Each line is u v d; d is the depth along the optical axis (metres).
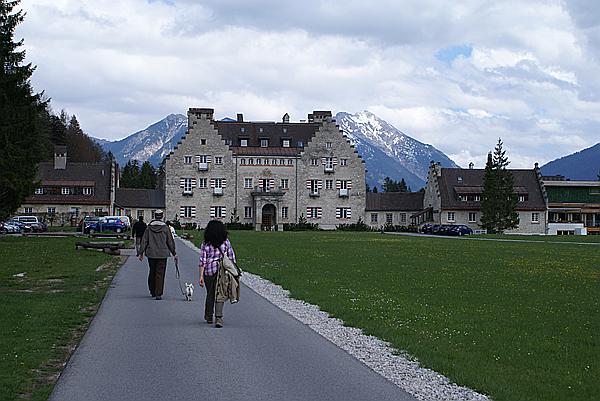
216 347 14.11
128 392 10.59
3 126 51.16
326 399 10.30
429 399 10.37
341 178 119.69
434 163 122.69
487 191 115.19
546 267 35.44
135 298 22.05
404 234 96.19
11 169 51.66
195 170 116.50
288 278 28.52
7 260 36.56
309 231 107.88
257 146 118.81
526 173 125.75
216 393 10.55
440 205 117.94
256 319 17.94
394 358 13.23
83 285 25.47
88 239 63.28
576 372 12.00
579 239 80.44
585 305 20.97
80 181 115.88
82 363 12.54
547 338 15.28
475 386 11.02
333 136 119.44
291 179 118.19
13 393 10.34
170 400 10.16
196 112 116.94
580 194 124.31
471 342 14.66
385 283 26.73
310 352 13.70
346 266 34.94
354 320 17.50
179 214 116.25
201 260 17.11
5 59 51.94
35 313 17.91
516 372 11.94
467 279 28.67
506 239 79.06
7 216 56.22
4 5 52.19
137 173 186.25
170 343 14.50
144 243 22.08
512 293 23.91
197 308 19.86
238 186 117.19
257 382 11.25
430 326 16.62
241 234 84.38
